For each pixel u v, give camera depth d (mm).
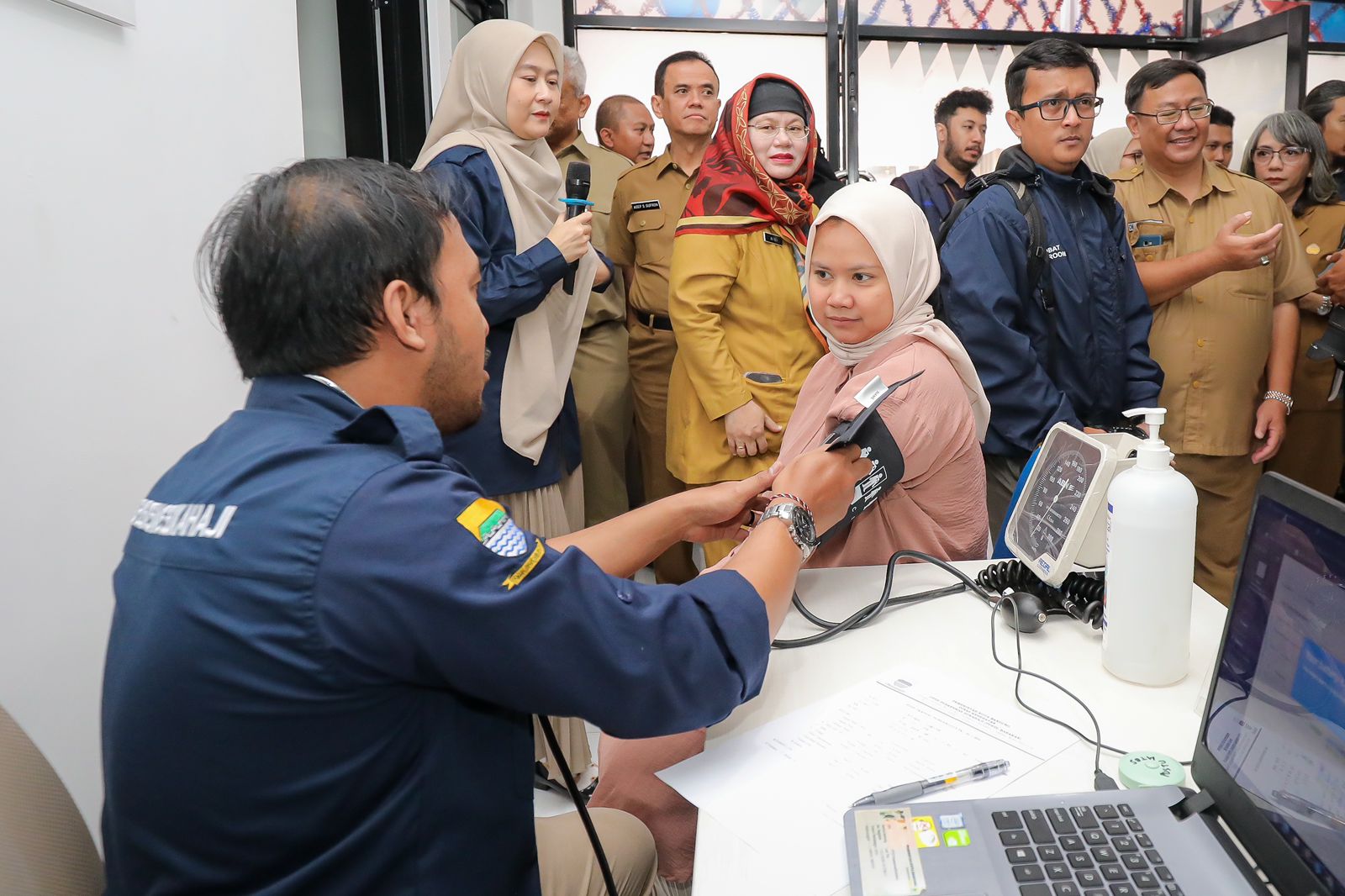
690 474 2172
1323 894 539
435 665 625
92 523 1096
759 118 2061
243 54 1505
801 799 746
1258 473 2498
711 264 2059
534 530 1832
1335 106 3199
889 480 1085
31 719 986
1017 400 1913
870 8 4250
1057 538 1049
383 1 2459
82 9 1079
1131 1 4340
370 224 696
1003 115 4379
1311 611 606
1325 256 2826
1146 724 837
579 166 1968
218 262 719
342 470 642
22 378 978
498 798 703
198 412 1349
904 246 1282
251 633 602
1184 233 2426
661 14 4230
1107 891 605
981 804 697
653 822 1031
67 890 647
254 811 628
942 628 1057
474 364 796
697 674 732
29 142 999
